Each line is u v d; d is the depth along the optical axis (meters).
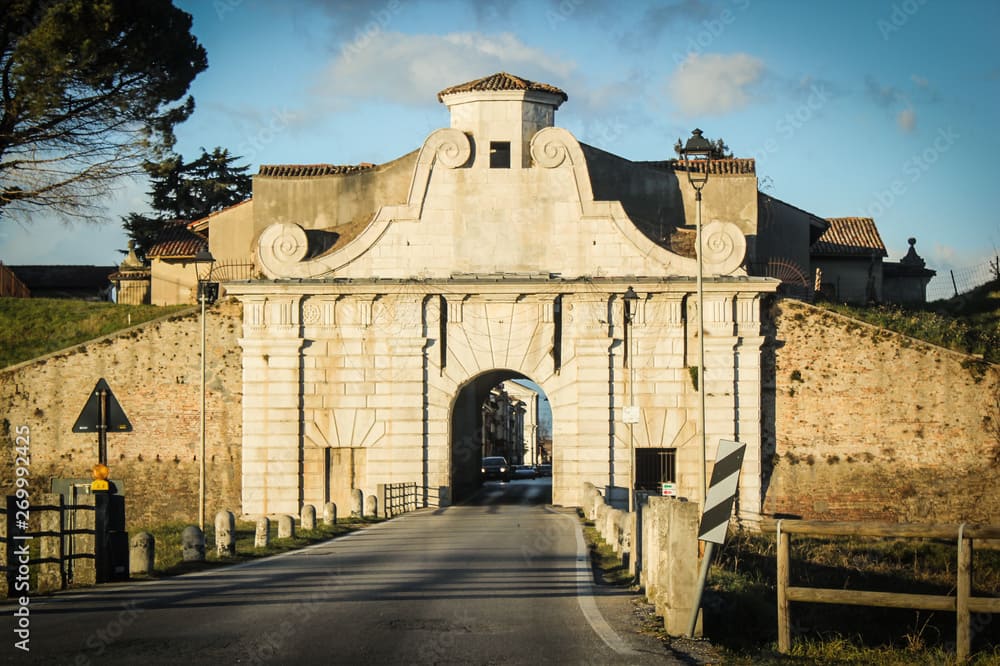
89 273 88.19
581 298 54.34
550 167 55.00
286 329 54.91
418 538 35.94
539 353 54.59
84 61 51.00
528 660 15.31
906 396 54.69
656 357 54.38
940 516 54.06
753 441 54.19
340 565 27.47
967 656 17.42
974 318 62.88
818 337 55.25
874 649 20.00
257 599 20.95
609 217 54.84
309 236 56.91
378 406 54.81
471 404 66.31
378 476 54.69
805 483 54.78
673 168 62.38
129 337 56.06
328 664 14.98
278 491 54.69
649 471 54.88
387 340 54.88
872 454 54.66
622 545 27.80
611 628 17.84
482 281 53.97
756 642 19.78
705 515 17.41
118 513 24.64
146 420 55.75
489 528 40.22
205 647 16.11
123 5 52.00
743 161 62.59
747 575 26.84
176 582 23.94
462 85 56.50
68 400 55.78
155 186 96.44
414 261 55.22
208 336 55.97
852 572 31.52
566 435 54.47
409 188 57.31
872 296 77.00
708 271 54.53
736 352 54.41
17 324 62.12
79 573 23.62
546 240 54.91
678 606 17.61
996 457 53.88
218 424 55.78
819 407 55.00
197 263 72.56
